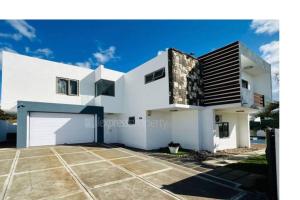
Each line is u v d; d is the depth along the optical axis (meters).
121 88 13.16
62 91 11.58
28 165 6.15
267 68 11.81
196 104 9.89
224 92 9.36
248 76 12.20
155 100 9.84
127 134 12.17
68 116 11.25
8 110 9.79
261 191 4.29
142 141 10.59
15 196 3.80
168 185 4.59
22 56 10.29
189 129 10.43
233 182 4.88
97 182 4.68
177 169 6.09
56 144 10.71
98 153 8.50
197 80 10.23
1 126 12.72
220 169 6.17
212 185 4.64
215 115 10.80
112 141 13.11
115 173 5.46
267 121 9.71
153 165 6.57
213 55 10.09
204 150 9.81
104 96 12.30
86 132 11.84
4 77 9.65
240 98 8.62
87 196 3.84
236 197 3.97
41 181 4.68
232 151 10.23
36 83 10.61
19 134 9.44
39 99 10.62
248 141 12.24
